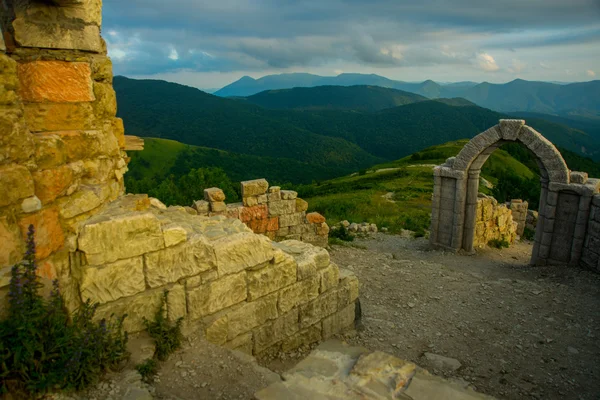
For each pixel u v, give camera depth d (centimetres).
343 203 3120
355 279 800
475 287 1176
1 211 397
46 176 449
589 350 817
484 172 5456
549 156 1370
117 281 491
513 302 1063
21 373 378
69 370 398
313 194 4691
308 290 697
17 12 469
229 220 738
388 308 999
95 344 436
